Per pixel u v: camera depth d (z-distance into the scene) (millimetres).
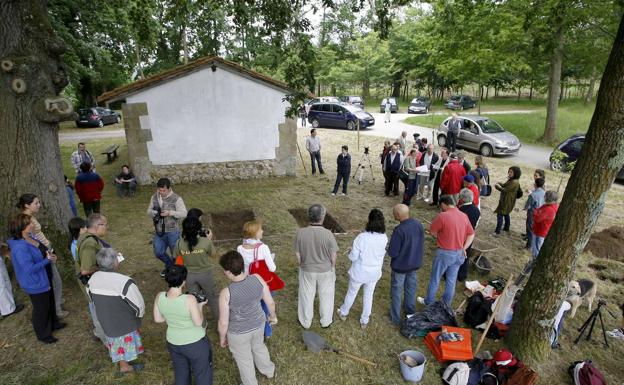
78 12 17141
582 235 3891
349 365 4254
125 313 3652
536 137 18453
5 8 4902
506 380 4043
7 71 5000
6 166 5250
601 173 3682
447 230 4746
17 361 4148
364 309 4805
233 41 27125
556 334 4551
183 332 3254
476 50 17156
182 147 10711
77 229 4109
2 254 4707
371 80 38969
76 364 4129
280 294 5594
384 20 7977
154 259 6535
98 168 13195
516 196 7574
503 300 4668
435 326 4691
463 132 16281
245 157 11430
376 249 4496
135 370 4043
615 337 4859
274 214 8836
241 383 3934
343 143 17875
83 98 31109
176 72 9945
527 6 14758
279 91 11125
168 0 8828
